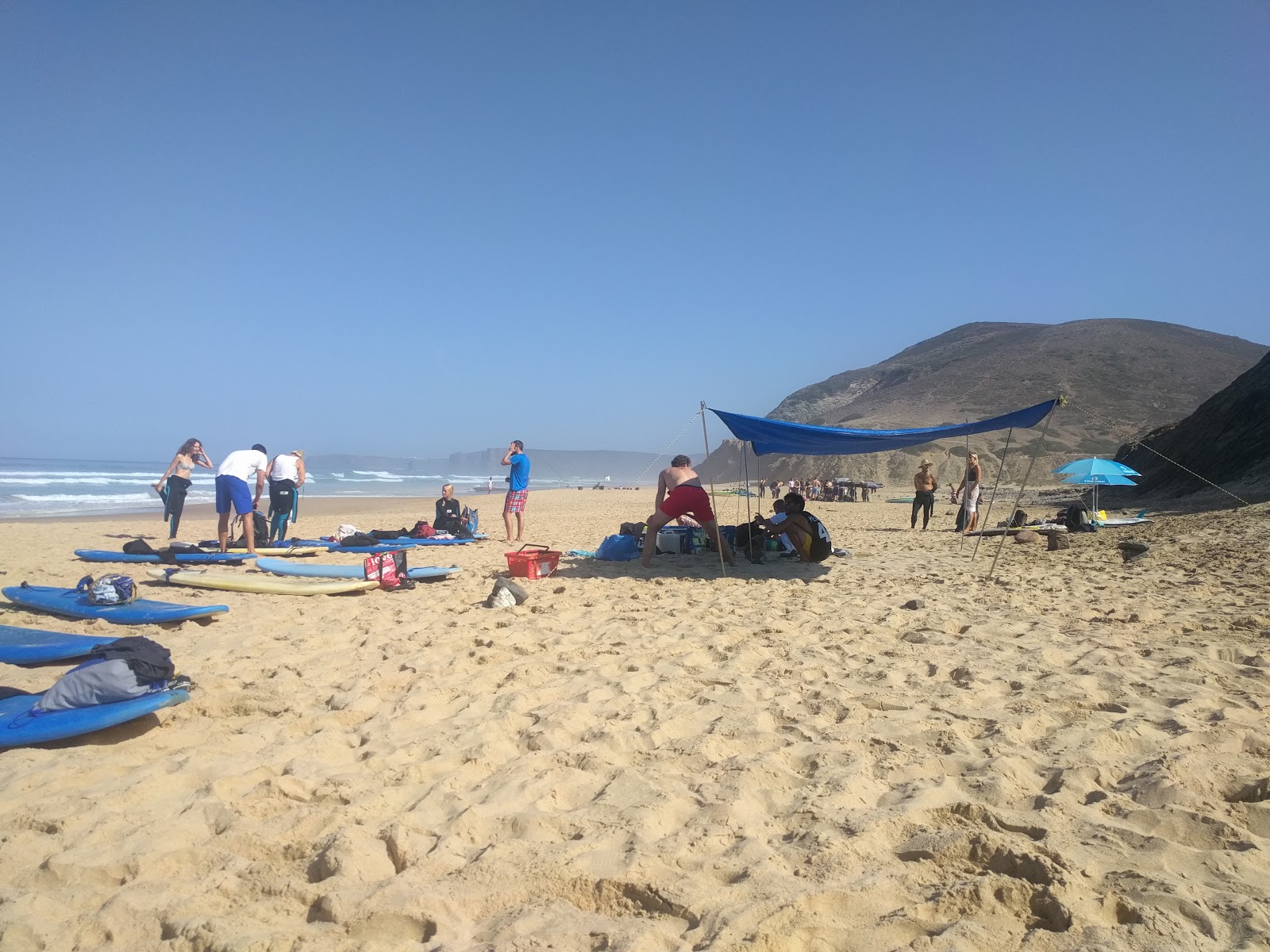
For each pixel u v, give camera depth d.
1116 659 5.37
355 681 5.01
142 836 3.01
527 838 3.01
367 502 35.53
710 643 6.01
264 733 4.16
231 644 6.11
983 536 14.44
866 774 3.54
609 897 2.59
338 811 3.19
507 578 8.24
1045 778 3.52
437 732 4.15
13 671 5.41
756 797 3.34
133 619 6.81
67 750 3.90
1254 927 2.32
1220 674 4.98
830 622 6.72
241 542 12.47
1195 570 9.10
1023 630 6.31
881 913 2.49
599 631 6.45
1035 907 2.50
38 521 20.94
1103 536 13.76
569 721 4.26
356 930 2.42
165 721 4.34
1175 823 2.99
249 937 2.35
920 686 4.89
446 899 2.54
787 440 11.18
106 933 2.43
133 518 23.34
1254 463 20.23
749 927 2.35
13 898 2.60
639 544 11.39
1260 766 3.56
